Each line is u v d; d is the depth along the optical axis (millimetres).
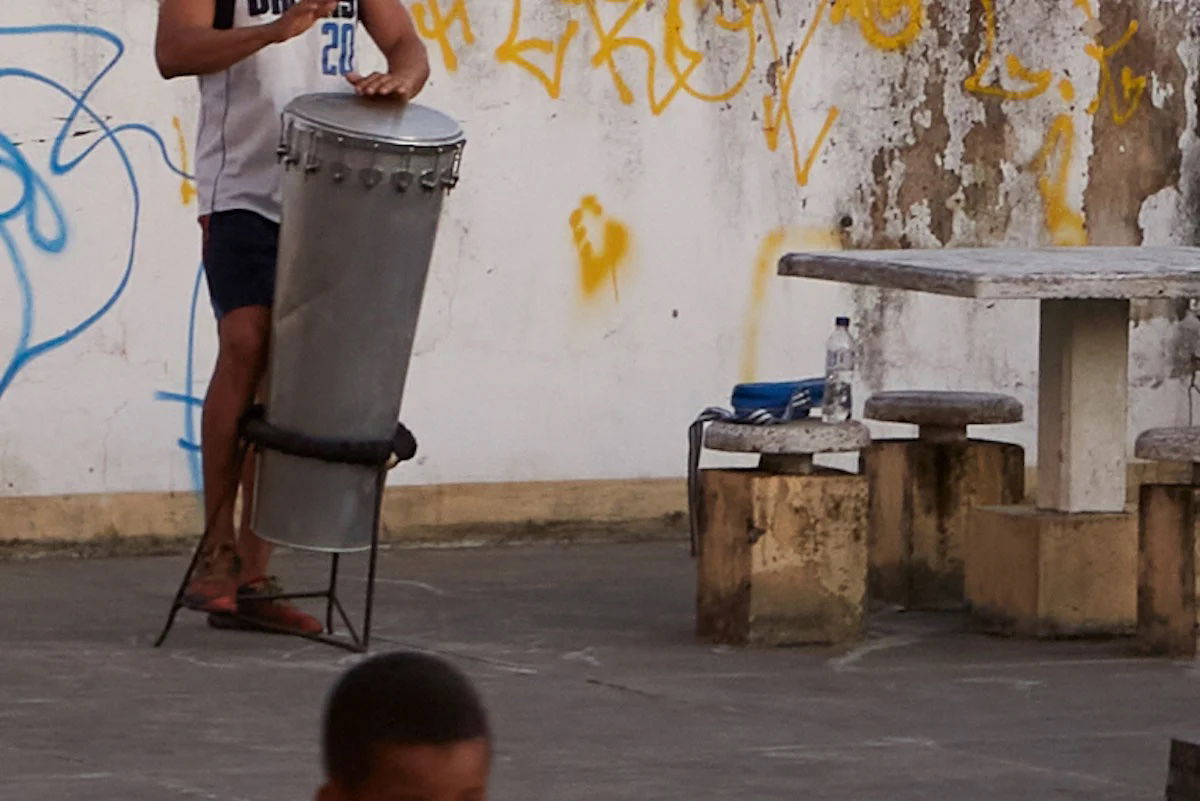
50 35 12828
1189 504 10180
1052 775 7641
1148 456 10234
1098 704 9047
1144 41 15938
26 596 11469
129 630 10336
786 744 8102
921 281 10141
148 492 13188
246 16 9977
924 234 15359
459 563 13297
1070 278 9859
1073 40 15703
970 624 11141
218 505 9961
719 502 10445
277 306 9547
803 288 14961
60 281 12914
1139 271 10023
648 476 14578
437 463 14000
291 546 9688
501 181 14086
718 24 14633
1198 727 8570
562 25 14188
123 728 8102
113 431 13086
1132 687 9461
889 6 15133
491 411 14125
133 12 13016
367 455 9602
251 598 10086
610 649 10211
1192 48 16094
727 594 10398
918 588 11883
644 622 11109
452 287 13984
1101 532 10812
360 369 9523
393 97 9680
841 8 14984
